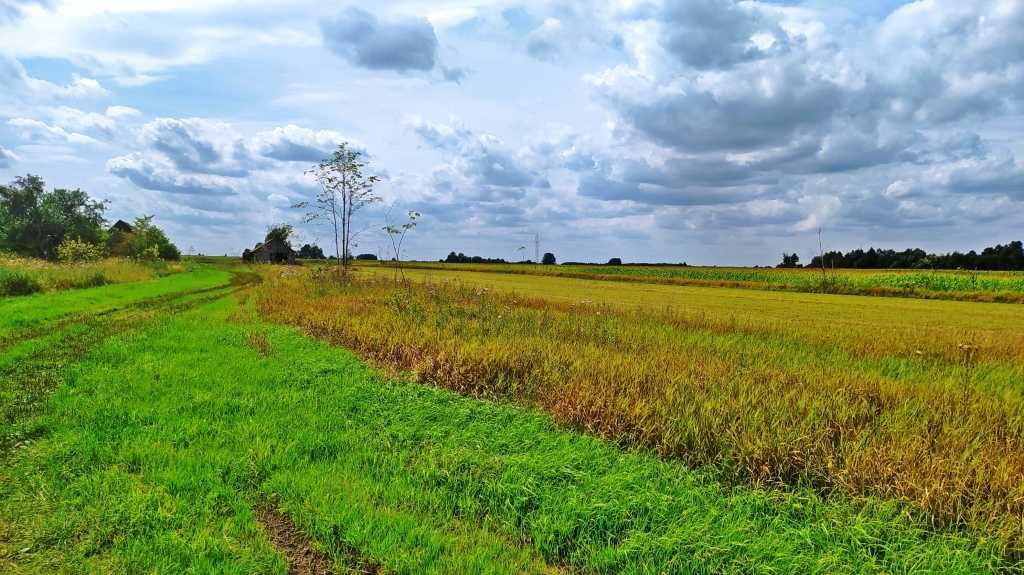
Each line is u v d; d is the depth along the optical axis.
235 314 17.92
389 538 4.16
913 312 29.70
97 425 6.57
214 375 9.12
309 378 9.00
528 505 4.83
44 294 23.67
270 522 4.57
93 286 30.53
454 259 134.00
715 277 70.69
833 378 8.08
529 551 4.22
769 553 4.01
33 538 4.18
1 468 5.40
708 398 6.79
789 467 5.22
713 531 4.30
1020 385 8.97
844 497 4.74
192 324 15.40
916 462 4.98
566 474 5.26
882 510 4.43
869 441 5.54
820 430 5.63
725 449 5.54
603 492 4.89
